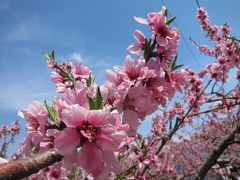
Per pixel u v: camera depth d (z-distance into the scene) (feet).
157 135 1.95
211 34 2.33
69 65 0.88
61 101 0.41
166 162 2.62
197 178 1.90
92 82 0.60
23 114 0.44
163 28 0.59
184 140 3.51
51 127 0.41
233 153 3.01
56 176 0.85
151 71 0.55
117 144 0.37
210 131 3.22
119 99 0.51
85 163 0.37
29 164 0.28
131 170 1.16
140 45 0.61
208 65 2.11
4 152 2.60
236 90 2.11
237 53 2.01
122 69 0.55
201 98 1.95
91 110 0.37
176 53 0.60
